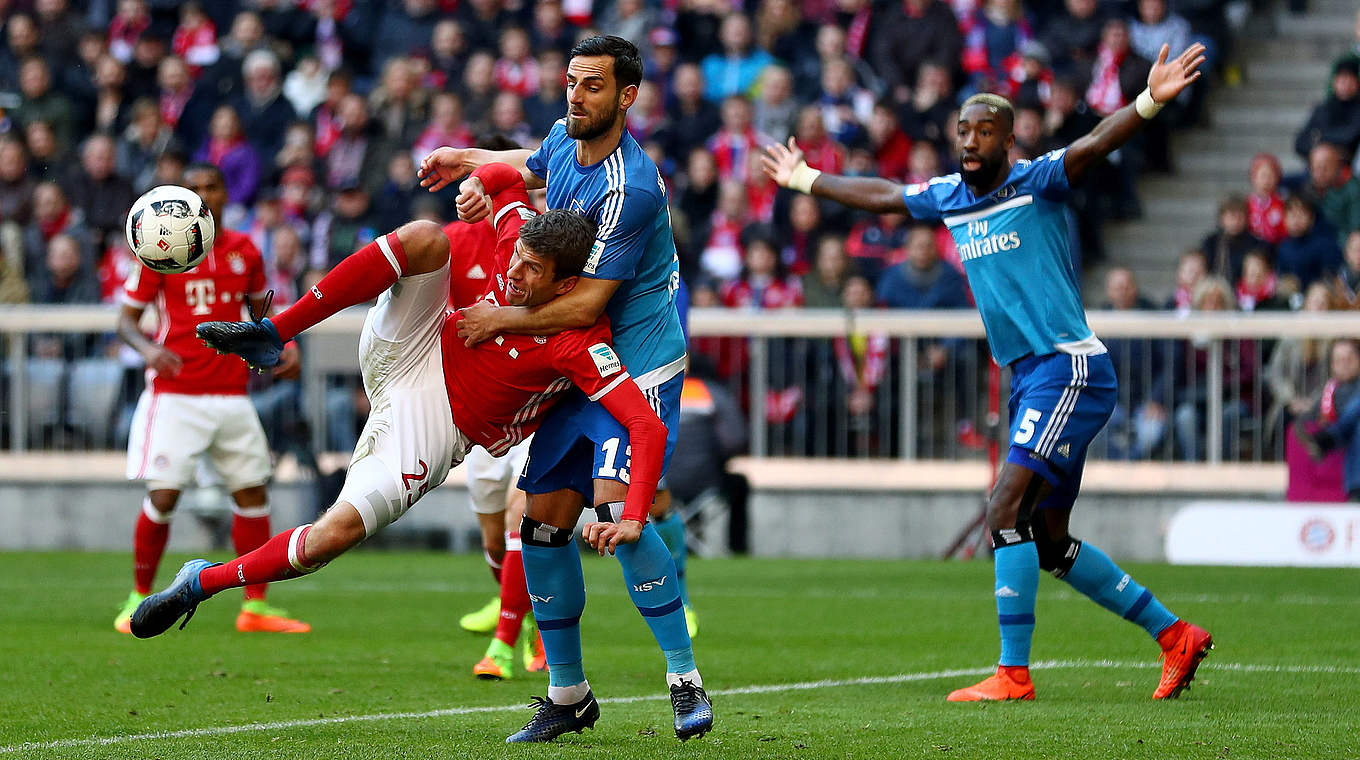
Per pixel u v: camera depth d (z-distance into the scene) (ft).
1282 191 131.64
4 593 90.43
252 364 44.75
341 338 116.16
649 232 45.37
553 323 44.06
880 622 78.89
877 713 51.24
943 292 117.80
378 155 141.69
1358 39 138.00
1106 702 53.88
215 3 165.48
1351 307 111.86
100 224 140.56
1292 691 56.29
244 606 75.77
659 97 143.54
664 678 60.90
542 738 45.24
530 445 46.09
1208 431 111.24
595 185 45.11
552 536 45.29
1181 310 118.32
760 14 148.15
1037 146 128.98
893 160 134.92
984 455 113.50
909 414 114.21
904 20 144.36
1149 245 146.72
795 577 99.91
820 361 115.14
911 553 114.01
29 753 43.21
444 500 118.83
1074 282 55.77
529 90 150.10
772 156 60.49
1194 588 92.58
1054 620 79.05
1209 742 45.29
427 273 44.62
